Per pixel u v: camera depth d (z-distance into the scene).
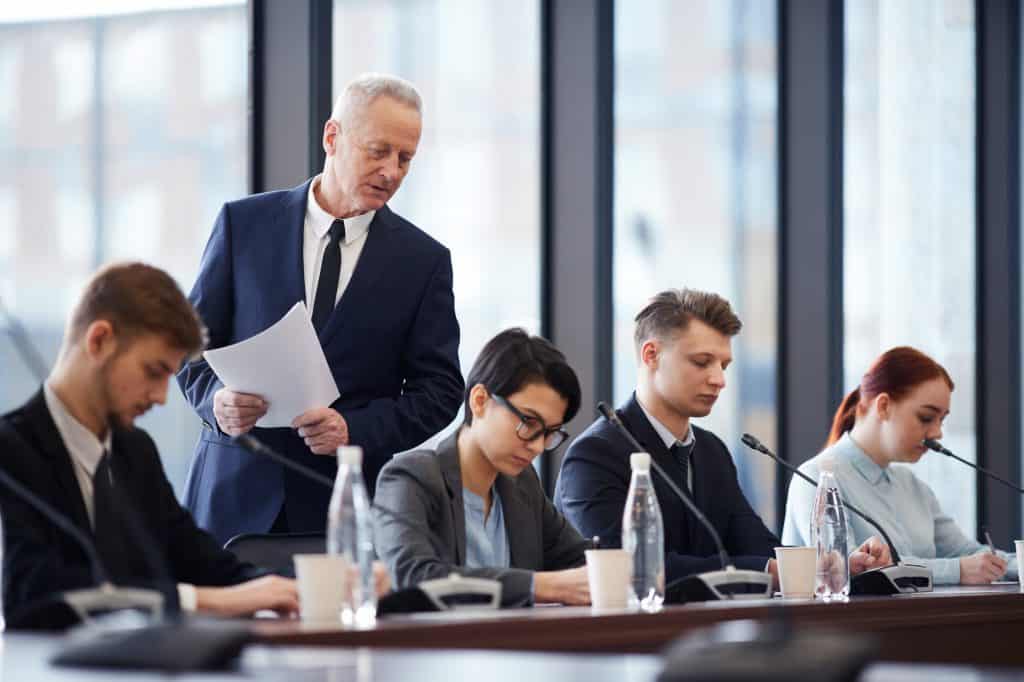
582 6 7.50
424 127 6.94
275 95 6.29
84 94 5.96
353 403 5.11
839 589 4.67
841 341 8.73
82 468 3.67
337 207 5.18
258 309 5.12
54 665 2.54
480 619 3.34
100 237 5.98
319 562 3.41
